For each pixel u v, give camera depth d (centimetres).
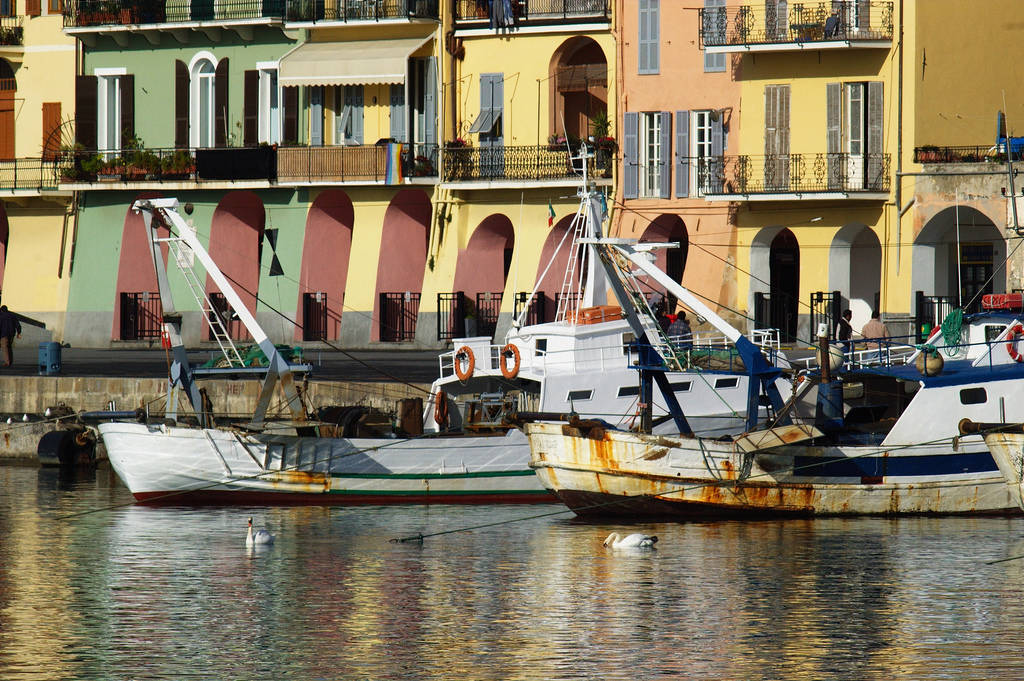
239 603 7162
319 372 12706
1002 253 13788
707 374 10294
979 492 9212
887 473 9150
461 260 15425
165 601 7206
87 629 6725
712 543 8419
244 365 10562
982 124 13988
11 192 16600
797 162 14162
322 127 15988
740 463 8981
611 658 6228
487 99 15362
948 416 9169
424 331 15462
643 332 9419
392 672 6072
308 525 9094
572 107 15362
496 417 10138
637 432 9081
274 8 15875
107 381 12175
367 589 7419
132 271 16438
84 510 9681
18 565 7994
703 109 14588
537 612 6950
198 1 16038
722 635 6544
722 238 14488
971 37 13912
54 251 16775
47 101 16738
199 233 16275
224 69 16212
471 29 15400
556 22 15075
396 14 15400
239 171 15888
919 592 7250
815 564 7850
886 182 13850
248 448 9719
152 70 16462
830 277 14162
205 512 9575
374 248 15788
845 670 6062
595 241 9500
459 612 6962
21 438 12150
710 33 14412
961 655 6244
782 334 14412
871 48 13888
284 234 16025
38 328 16700
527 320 15000
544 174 15062
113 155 16450
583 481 9094
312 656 6288
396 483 9819
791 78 14212
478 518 9300
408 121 15550
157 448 9725
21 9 16812
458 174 15325
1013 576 7556
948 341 9694
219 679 6012
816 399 9506
